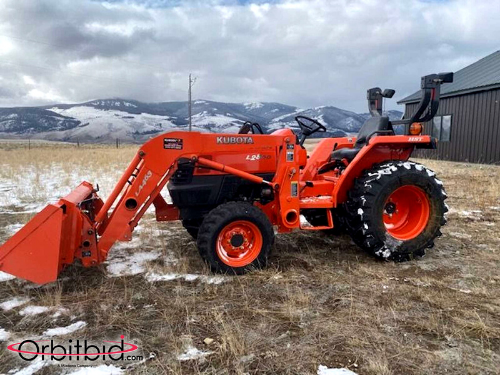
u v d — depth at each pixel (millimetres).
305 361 2379
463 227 5371
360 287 3445
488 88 12945
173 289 3426
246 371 2295
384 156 4465
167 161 3666
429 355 2424
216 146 3863
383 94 4859
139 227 5438
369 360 2355
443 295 3252
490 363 2346
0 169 12148
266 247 3832
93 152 22547
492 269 3859
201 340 2629
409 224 4344
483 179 9531
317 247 4613
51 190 8469
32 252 3043
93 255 3445
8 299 3258
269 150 4066
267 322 2846
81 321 2895
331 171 4930
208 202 4008
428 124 15969
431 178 4172
